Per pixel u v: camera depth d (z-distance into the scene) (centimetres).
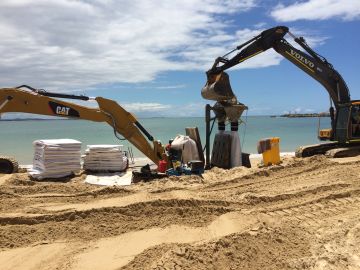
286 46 1546
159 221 789
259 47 1505
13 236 709
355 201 914
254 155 2053
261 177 1180
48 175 1179
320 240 670
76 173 1270
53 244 679
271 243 645
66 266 594
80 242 690
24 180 1137
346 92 1611
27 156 2289
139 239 701
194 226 765
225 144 1412
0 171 1309
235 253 594
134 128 1310
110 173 1287
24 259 620
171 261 560
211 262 566
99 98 1292
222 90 1400
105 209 832
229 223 769
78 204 895
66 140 1275
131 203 863
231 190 1038
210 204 878
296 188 1017
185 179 1150
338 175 1152
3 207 866
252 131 5025
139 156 2075
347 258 595
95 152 1293
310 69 1574
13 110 1258
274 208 861
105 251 649
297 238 675
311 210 851
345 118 1558
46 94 1277
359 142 1554
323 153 1602
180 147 1330
